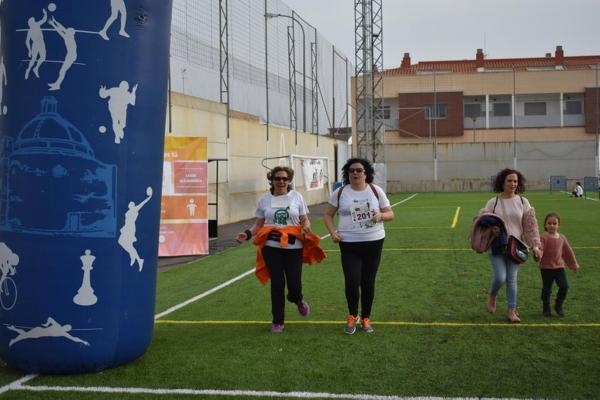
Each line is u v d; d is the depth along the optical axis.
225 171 21.70
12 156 5.01
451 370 5.16
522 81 49.78
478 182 44.34
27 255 4.94
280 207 6.52
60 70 4.90
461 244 14.10
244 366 5.34
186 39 20.19
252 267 11.54
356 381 4.92
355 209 6.29
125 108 5.08
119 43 5.04
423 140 50.25
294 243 6.50
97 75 4.95
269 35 29.12
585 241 14.16
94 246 4.98
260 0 27.61
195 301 8.44
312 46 36.75
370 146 42.88
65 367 5.03
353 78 48.31
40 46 4.91
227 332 6.58
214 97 21.97
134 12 5.12
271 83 29.56
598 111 46.75
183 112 18.00
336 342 6.08
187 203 13.51
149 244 5.34
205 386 4.85
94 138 4.96
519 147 43.91
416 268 10.80
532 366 5.23
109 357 5.14
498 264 6.79
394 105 51.50
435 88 47.88
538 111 51.19
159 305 8.22
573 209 24.64
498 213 6.76
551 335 6.21
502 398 4.51
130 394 4.68
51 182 4.90
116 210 5.07
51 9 4.89
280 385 4.86
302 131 33.25
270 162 27.02
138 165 5.19
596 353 5.57
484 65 60.97
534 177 43.88
